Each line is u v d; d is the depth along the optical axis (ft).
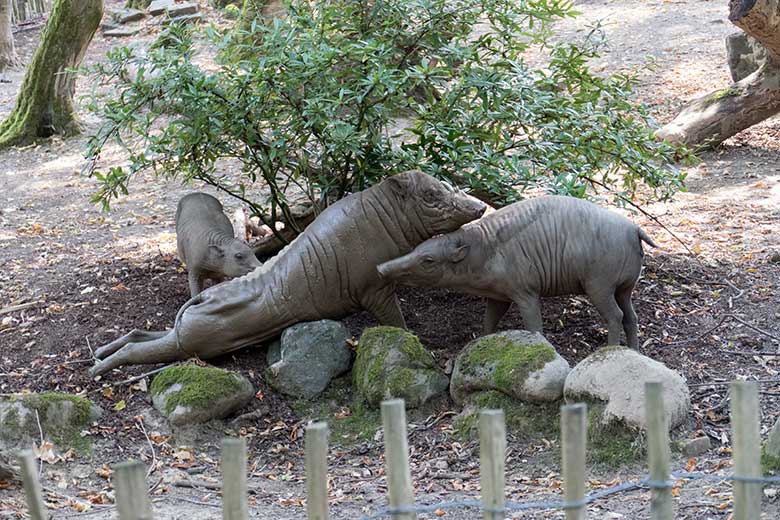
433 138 27.81
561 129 28.76
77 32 53.83
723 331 28.04
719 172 43.21
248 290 25.36
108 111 26.86
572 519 12.16
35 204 43.93
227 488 11.59
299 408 24.68
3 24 71.67
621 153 29.27
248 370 25.53
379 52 26.61
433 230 24.99
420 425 23.67
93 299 30.17
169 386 24.08
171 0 78.07
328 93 25.62
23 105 54.60
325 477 12.01
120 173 28.14
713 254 33.99
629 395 21.42
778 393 24.25
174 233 38.01
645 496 19.44
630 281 25.45
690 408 22.65
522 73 27.94
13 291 31.68
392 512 12.28
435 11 27.58
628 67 57.31
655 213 38.75
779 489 18.44
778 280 31.53
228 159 47.52
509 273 24.79
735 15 35.91
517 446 22.34
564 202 25.27
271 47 26.27
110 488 21.17
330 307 25.73
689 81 53.93
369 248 25.27
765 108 44.21
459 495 20.29
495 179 27.84
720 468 20.27
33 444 22.26
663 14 68.23
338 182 28.71
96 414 23.54
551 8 28.50
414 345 24.61
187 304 25.59
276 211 32.48
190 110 26.55
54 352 27.07
